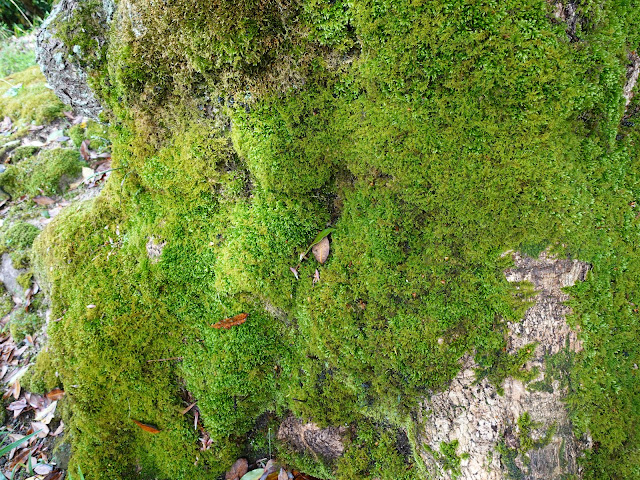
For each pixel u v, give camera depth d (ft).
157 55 5.99
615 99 5.04
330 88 5.44
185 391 7.25
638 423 5.97
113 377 7.30
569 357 5.56
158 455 7.46
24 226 10.37
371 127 5.30
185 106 6.28
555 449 5.47
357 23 4.90
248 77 5.52
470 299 5.43
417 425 5.87
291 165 5.78
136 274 7.25
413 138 5.12
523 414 5.36
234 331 6.64
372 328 5.82
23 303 9.82
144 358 7.22
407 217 5.48
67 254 8.11
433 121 5.00
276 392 6.93
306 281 6.22
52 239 8.55
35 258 9.22
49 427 8.38
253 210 6.32
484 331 5.44
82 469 7.53
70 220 8.68
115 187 7.59
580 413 5.73
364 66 5.09
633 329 5.92
